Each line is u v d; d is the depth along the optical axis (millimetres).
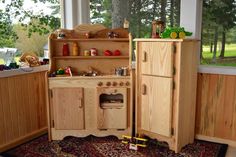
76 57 2986
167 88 2592
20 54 3018
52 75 2873
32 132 3051
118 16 3359
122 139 2928
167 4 3070
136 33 3299
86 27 3027
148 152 2641
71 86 2846
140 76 2781
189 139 2852
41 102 3146
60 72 2941
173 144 2658
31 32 3107
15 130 2846
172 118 2637
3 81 2666
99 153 2627
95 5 3467
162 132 2705
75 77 2828
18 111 2859
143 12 3221
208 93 2908
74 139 2969
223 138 2902
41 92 3133
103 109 2887
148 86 2734
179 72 2510
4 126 2719
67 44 3031
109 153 2623
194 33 2842
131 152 2641
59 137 2939
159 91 2658
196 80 2834
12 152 2662
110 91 2848
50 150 2703
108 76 2857
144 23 3236
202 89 2934
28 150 2709
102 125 2912
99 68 3115
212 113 2922
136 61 2770
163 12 3105
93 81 2838
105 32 3041
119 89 2848
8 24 2850
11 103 2773
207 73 2875
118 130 2939
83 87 2852
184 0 2846
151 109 2752
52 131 2932
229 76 2773
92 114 2908
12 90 2771
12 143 2789
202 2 2875
